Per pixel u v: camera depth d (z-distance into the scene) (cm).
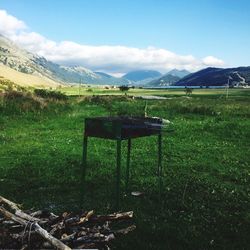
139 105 4312
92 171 1397
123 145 1980
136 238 795
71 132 2383
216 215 959
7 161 1549
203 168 1492
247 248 777
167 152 1809
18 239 655
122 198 1076
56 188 1173
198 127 2564
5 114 2836
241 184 1281
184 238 806
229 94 16688
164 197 1097
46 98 3769
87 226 733
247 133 2358
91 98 4784
